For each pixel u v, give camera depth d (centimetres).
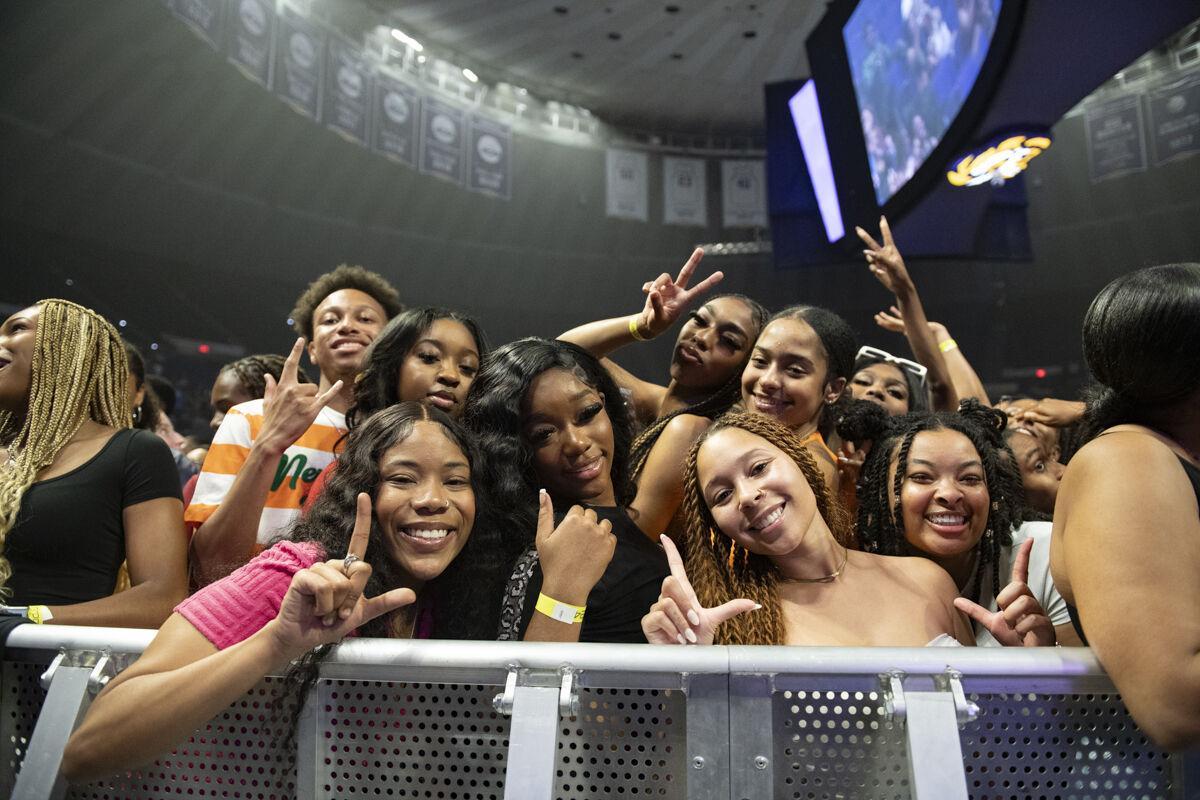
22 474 170
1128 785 109
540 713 109
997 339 1548
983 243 817
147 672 117
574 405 187
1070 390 1497
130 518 174
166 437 399
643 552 178
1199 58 1209
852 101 812
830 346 234
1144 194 1326
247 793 122
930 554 195
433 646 115
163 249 1265
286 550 131
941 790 102
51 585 167
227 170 1270
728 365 253
